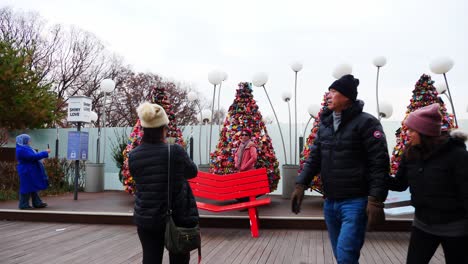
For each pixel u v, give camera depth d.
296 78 10.33
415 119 2.77
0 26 28.34
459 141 2.71
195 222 3.03
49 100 15.43
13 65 14.38
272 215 7.13
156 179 2.93
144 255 3.01
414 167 2.82
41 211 7.45
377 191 2.87
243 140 7.99
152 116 3.00
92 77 32.84
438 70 8.46
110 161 14.07
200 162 12.10
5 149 14.25
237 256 4.95
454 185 2.65
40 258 4.80
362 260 4.80
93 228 6.77
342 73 8.62
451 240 2.63
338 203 3.14
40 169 8.16
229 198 6.36
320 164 3.40
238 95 8.79
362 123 3.05
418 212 2.82
